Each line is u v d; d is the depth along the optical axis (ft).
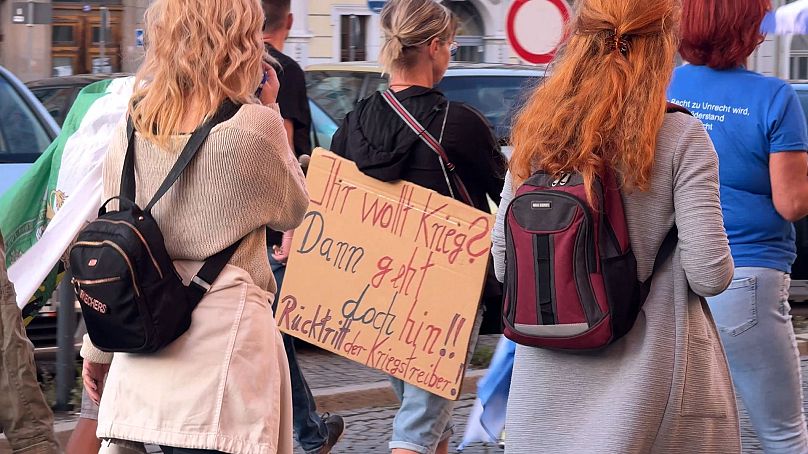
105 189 13.24
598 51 12.12
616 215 11.86
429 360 17.76
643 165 11.73
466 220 17.44
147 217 12.36
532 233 11.93
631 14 11.98
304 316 18.34
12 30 88.58
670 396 12.00
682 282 12.12
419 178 17.54
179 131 12.62
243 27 12.72
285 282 18.37
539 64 32.78
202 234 12.54
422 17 17.34
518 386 12.53
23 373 14.21
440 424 18.07
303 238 18.30
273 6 21.76
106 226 12.22
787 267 16.25
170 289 12.26
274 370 12.77
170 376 12.41
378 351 18.01
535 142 12.17
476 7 95.71
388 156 17.47
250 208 12.61
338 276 18.21
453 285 17.61
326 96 34.50
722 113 15.99
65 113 34.94
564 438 12.17
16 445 14.24
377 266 17.97
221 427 12.30
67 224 19.04
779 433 16.34
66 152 19.26
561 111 12.03
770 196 15.99
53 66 91.50
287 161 12.96
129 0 91.61
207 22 12.60
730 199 16.05
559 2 32.65
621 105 11.82
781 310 16.20
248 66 12.80
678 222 11.87
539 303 11.98
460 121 17.30
